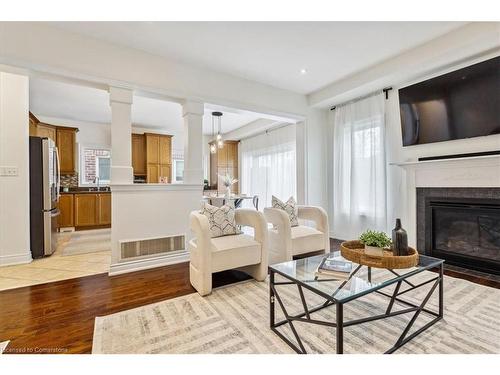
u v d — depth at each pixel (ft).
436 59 9.41
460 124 9.52
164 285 8.18
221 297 7.20
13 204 10.34
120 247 9.43
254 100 12.78
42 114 18.10
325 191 15.55
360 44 9.51
